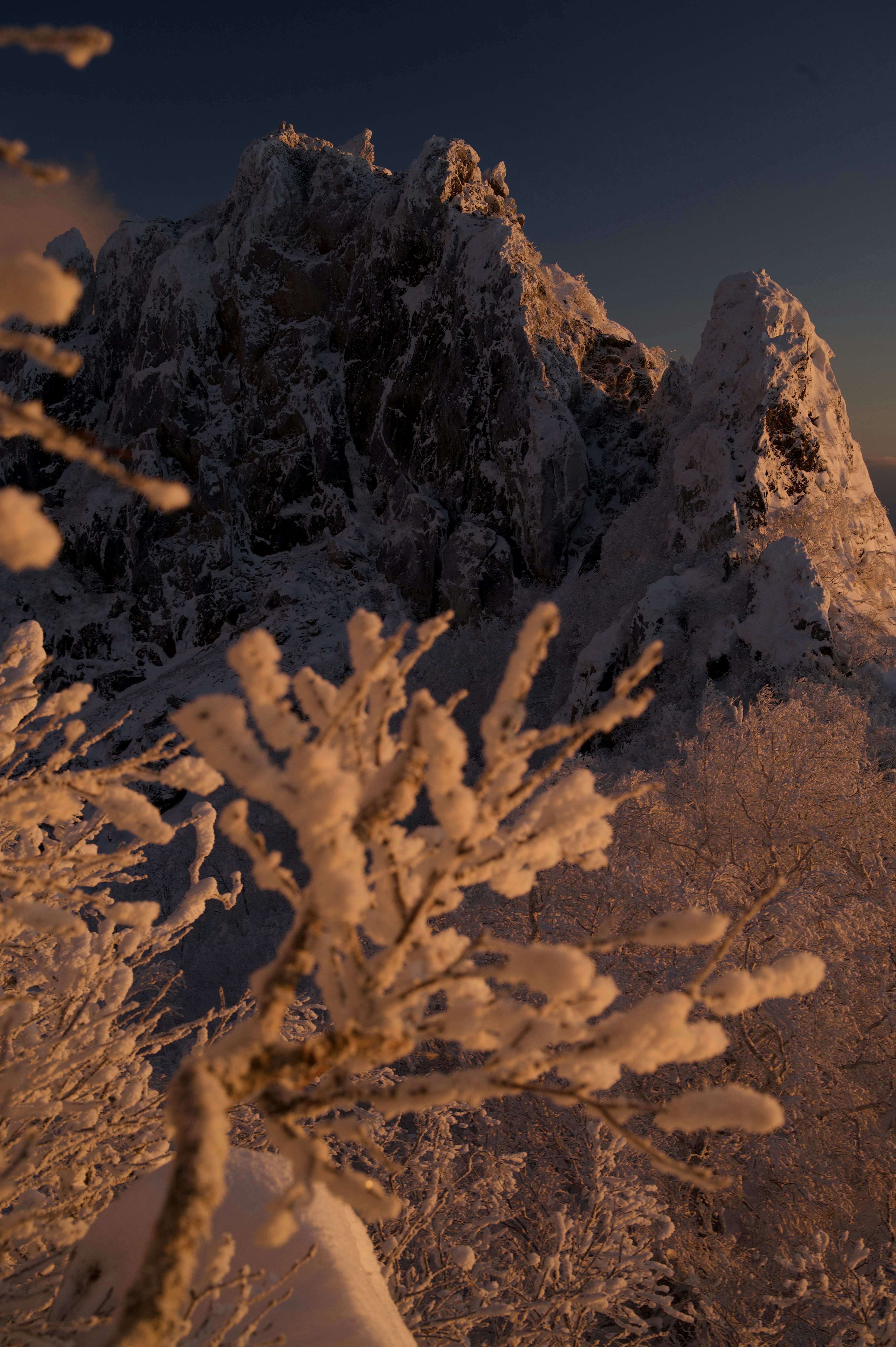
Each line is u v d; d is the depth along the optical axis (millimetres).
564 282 53781
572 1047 879
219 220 60656
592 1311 3795
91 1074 2055
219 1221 1640
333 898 771
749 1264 7773
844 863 10984
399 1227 3564
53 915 1394
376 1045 893
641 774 11797
